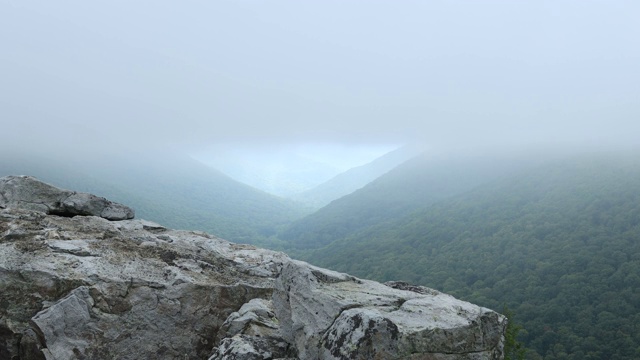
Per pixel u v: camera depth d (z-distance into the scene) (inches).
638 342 3292.3
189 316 486.6
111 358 437.4
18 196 641.6
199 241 674.8
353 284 399.2
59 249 493.4
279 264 622.8
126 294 463.2
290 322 395.5
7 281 439.8
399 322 328.8
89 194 687.7
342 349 311.6
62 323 422.6
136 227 677.9
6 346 428.8
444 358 326.0
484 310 373.7
